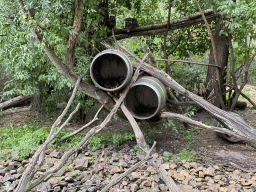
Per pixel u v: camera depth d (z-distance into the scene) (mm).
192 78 7414
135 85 3818
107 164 3887
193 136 5324
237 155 4309
